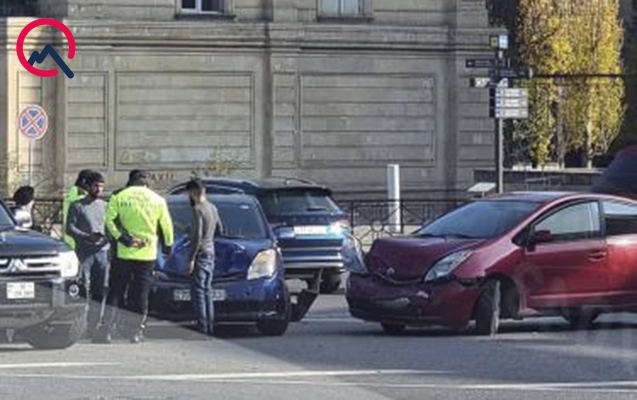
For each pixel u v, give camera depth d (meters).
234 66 65.88
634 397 16.80
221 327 25.41
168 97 64.81
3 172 59.84
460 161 70.31
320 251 32.03
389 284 23.06
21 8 64.88
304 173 67.44
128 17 63.75
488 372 18.88
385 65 68.88
